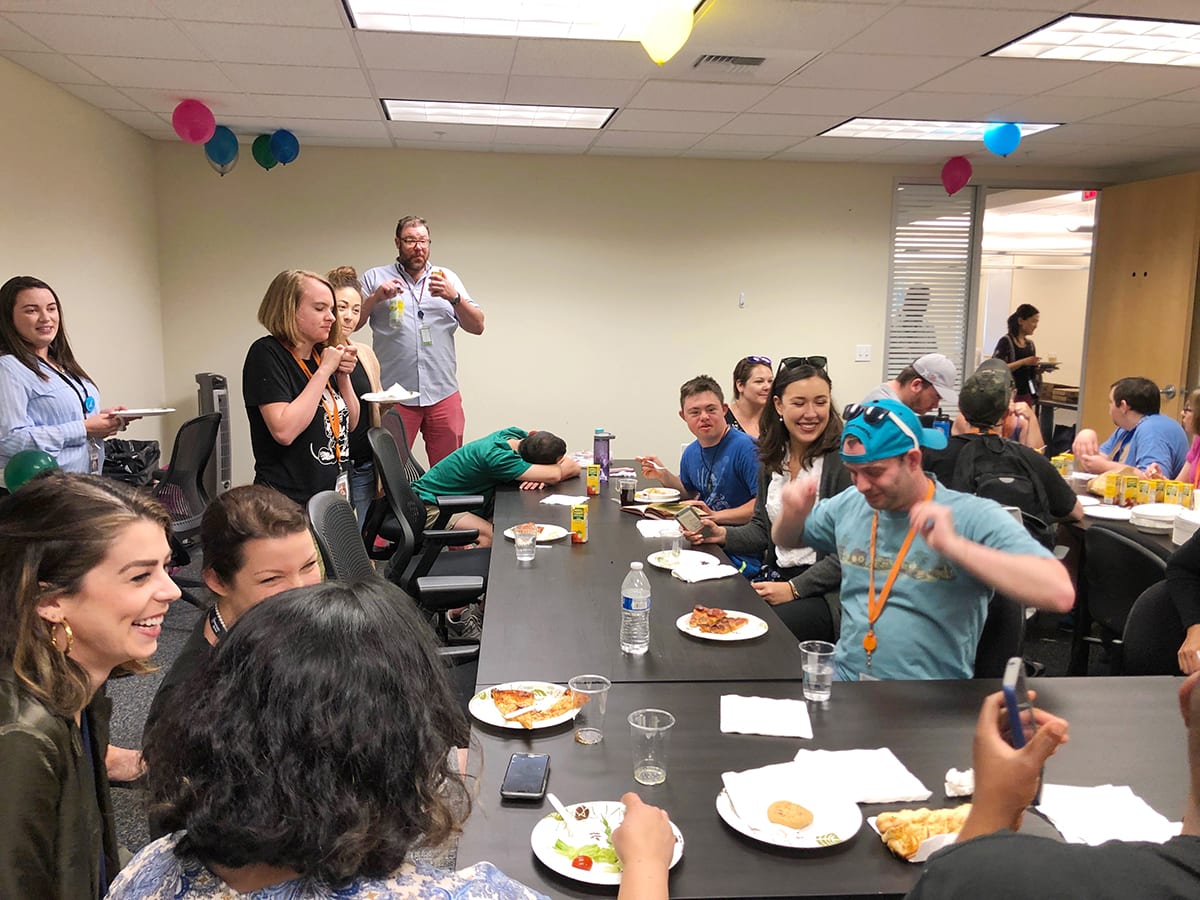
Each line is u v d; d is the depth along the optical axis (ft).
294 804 1.94
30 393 10.15
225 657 2.15
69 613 3.50
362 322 15.64
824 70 13.71
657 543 9.84
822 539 7.27
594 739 4.95
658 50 10.70
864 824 4.10
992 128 17.21
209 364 19.85
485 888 2.24
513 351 21.04
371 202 19.97
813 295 21.83
